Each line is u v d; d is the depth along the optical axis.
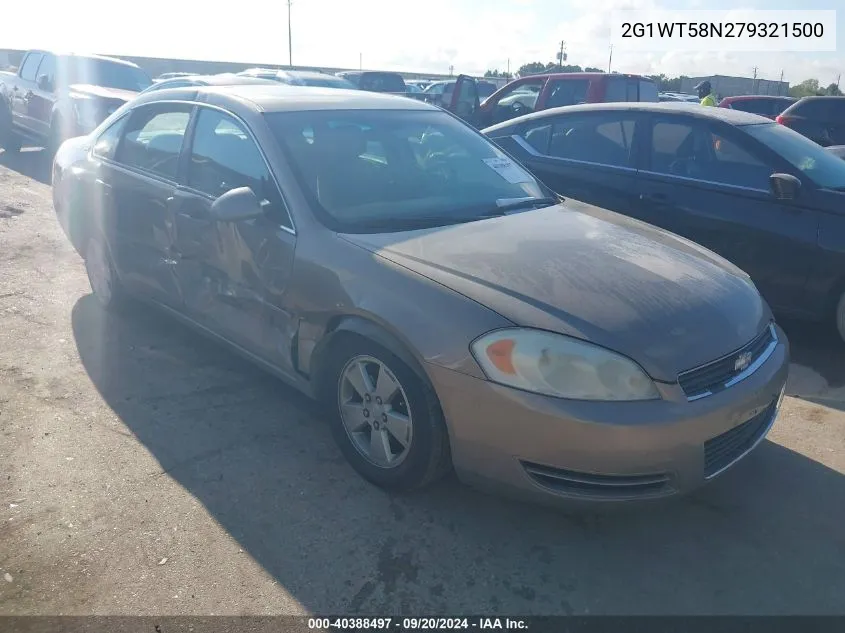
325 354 3.17
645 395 2.48
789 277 4.73
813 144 5.32
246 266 3.46
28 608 2.37
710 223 5.00
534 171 6.00
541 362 2.49
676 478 2.55
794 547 2.81
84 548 2.65
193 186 3.87
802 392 4.19
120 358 4.26
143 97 4.64
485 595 2.52
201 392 3.89
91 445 3.33
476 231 3.25
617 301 2.70
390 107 4.11
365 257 2.97
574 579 2.61
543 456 2.50
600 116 5.79
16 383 3.88
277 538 2.76
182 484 3.07
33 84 11.13
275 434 3.50
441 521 2.90
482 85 21.98
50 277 5.68
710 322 2.74
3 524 2.76
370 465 3.07
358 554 2.69
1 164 11.08
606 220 3.72
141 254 4.29
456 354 2.59
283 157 3.40
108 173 4.54
